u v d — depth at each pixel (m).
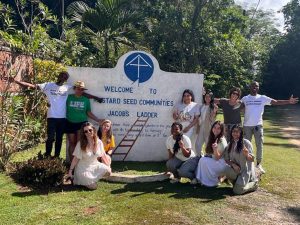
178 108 5.61
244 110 5.32
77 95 5.07
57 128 5.03
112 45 12.82
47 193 4.10
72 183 4.39
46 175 4.27
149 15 16.06
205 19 16.45
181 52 15.95
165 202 3.96
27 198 3.91
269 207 3.98
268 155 6.83
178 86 5.85
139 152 5.84
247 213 3.78
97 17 11.84
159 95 5.81
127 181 4.61
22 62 5.79
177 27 15.71
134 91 5.75
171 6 16.09
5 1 15.05
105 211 3.67
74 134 5.11
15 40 5.73
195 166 4.58
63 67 6.74
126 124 5.78
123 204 3.86
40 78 6.21
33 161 4.41
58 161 4.48
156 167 5.51
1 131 4.76
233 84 17.44
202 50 16.33
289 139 9.44
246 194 4.36
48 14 6.46
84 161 4.32
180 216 3.61
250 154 4.30
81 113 5.09
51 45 7.07
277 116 16.28
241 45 19.69
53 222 3.37
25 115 5.44
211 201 4.06
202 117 5.52
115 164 5.61
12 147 4.81
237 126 4.38
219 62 16.83
